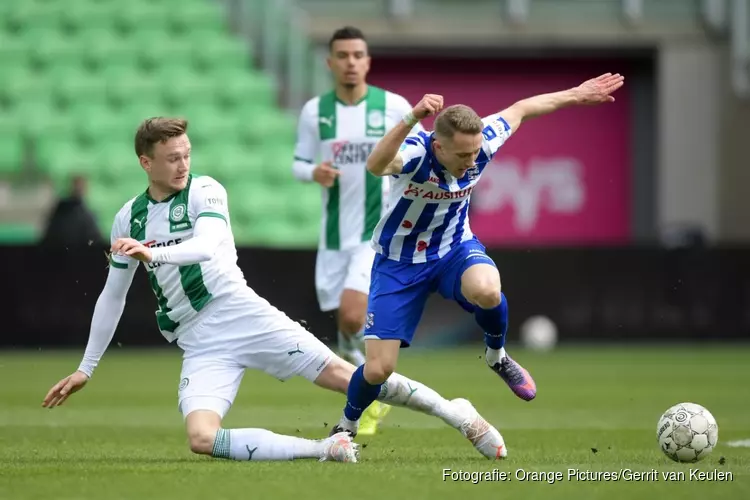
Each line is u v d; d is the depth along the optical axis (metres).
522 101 22.16
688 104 85.56
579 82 88.88
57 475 18.36
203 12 78.94
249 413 32.28
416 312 21.41
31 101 72.25
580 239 89.12
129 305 57.97
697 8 85.50
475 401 36.06
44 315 56.16
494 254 61.69
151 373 46.94
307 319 56.59
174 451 22.81
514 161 88.88
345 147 30.69
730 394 38.44
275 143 72.75
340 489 16.72
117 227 21.28
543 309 61.78
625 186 88.94
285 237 68.81
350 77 30.58
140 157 20.61
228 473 18.34
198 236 20.02
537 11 85.88
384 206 30.41
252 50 78.50
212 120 72.88
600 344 62.09
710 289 62.66
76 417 31.06
